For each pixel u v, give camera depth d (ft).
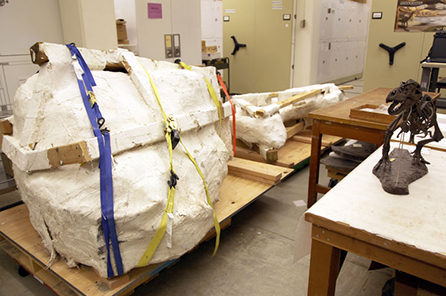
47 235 5.71
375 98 10.04
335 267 4.64
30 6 10.53
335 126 8.12
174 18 14.07
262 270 6.95
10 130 6.58
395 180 5.03
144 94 6.01
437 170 5.59
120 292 5.26
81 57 5.74
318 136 8.46
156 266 5.76
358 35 29.63
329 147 12.61
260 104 13.25
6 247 6.96
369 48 18.58
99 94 5.56
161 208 5.23
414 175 5.25
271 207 9.50
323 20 22.04
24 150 5.55
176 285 6.53
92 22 10.78
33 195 5.52
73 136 5.17
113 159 5.17
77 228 5.09
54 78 5.60
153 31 13.35
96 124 5.16
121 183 5.03
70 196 5.07
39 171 5.57
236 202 7.91
